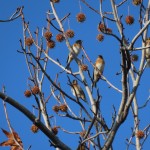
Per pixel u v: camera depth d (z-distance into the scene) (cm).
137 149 1233
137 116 1284
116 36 1052
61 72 1298
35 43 1333
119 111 1023
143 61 1160
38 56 1320
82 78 1334
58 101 1293
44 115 1236
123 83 1034
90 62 1367
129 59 1030
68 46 1384
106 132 994
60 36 1377
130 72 1247
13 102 879
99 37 1428
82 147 980
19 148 1001
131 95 1060
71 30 1416
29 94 1261
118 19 1224
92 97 1220
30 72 1294
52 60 1316
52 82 1039
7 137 1010
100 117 1044
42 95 1270
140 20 1211
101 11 1267
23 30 1311
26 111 892
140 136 1241
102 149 980
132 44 1076
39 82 1294
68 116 1089
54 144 933
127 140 1254
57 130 1215
